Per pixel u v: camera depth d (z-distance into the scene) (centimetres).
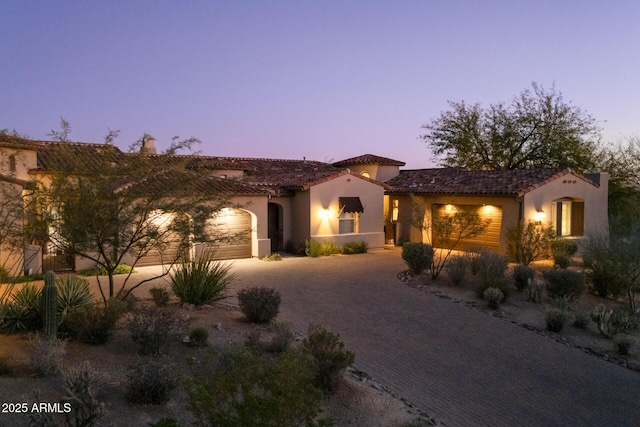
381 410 859
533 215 2447
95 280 1708
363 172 3306
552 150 3847
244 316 1286
